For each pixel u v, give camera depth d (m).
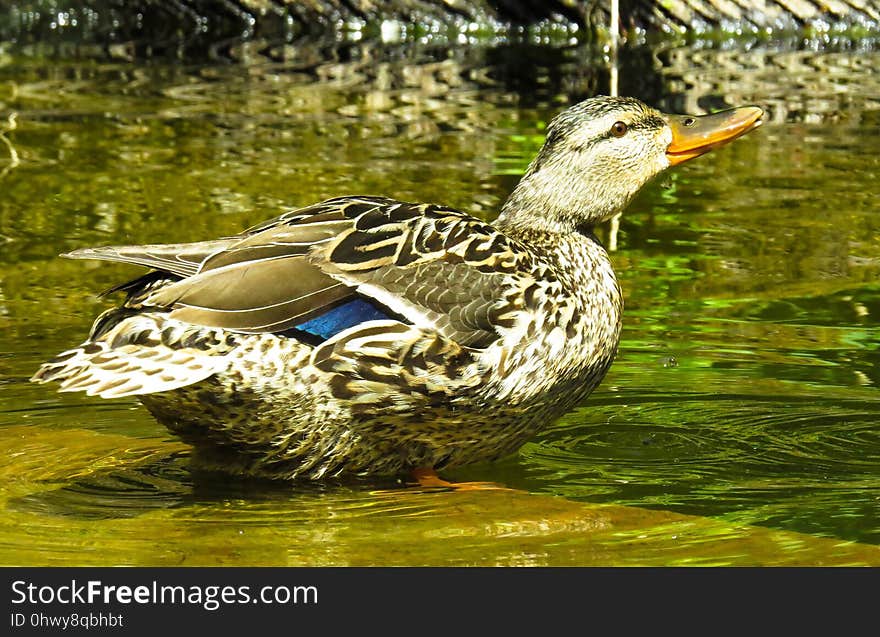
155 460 10.27
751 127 10.92
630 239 16.34
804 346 12.80
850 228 16.66
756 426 10.98
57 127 20.95
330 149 19.80
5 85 24.06
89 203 17.05
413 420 9.63
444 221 9.77
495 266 9.66
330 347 9.14
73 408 11.29
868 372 12.14
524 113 22.28
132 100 23.05
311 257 9.19
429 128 21.20
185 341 8.88
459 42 29.56
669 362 12.41
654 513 9.27
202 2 31.69
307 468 9.82
